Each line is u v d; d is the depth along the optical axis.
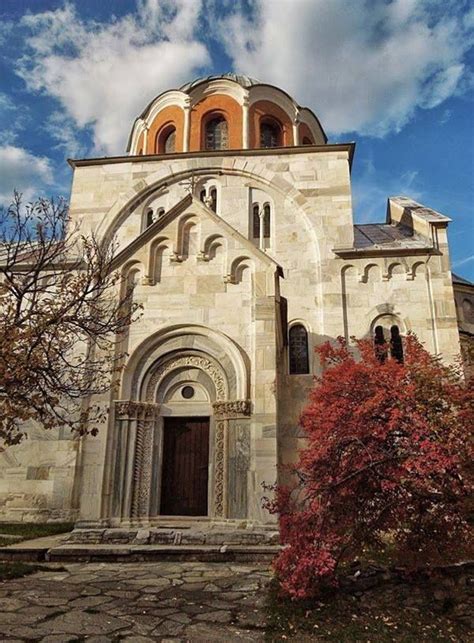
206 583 9.75
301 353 19.55
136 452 14.37
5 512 17.81
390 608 8.22
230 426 13.95
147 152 27.20
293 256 20.78
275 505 9.48
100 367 13.88
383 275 19.67
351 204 21.17
